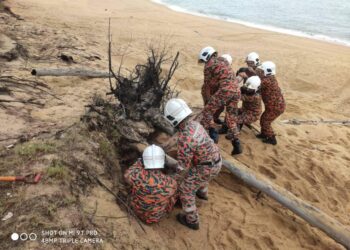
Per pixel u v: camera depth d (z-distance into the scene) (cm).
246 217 504
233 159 577
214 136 630
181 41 1502
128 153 520
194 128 412
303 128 823
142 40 1415
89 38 1288
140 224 412
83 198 395
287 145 720
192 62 1237
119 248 360
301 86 1173
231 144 673
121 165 505
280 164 648
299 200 504
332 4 2789
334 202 582
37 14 1580
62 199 376
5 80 665
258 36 1794
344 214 554
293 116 898
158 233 422
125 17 1875
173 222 458
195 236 446
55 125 525
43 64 830
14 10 1559
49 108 595
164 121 562
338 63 1398
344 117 941
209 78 602
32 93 643
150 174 405
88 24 1552
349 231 474
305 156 686
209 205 514
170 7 2577
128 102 548
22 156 424
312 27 2133
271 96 648
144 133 536
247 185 575
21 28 1157
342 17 2406
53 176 397
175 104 406
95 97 604
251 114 656
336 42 1822
